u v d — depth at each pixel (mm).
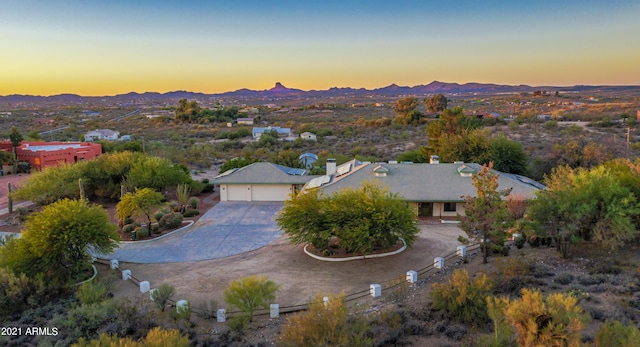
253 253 27062
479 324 15297
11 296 19156
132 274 23953
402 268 23391
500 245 23266
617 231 21484
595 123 84438
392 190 33656
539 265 20875
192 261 25891
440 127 55375
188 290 21500
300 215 25234
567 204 21828
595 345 11289
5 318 18516
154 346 12438
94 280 22766
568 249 23047
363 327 13844
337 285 21500
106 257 26750
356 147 70750
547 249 23953
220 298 20422
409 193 33375
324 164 52656
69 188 39688
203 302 18875
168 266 25125
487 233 22125
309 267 24156
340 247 26719
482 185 22391
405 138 82438
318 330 12875
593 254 22328
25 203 42062
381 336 14844
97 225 23859
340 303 13305
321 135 93812
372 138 85562
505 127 84938
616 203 21859
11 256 22203
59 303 19859
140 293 21250
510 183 33375
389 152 68312
